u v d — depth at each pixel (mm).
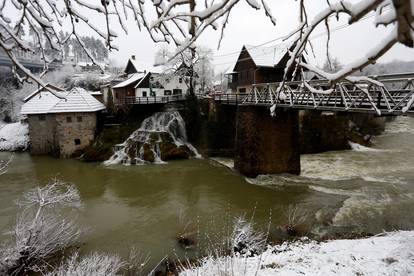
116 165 21203
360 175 17484
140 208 13352
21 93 36250
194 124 24906
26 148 27297
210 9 1532
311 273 6668
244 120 17641
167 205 13672
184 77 31562
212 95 25938
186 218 12039
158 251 9375
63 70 39125
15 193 15367
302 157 22828
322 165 20094
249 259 7906
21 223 8922
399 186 15250
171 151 22656
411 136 32156
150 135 23094
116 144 23281
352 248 8297
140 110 26250
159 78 32188
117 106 25922
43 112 24266
